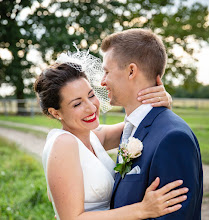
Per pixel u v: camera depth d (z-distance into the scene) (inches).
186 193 51.2
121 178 61.1
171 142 52.3
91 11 655.8
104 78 67.1
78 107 64.6
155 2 645.9
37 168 225.8
